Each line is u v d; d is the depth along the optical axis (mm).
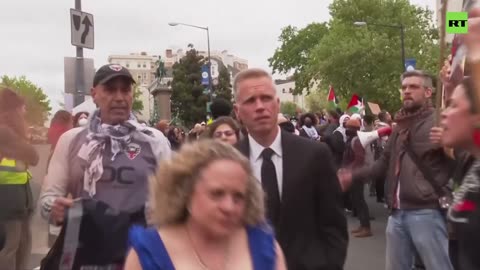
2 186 4516
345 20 61938
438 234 4570
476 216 2289
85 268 3117
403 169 4730
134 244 1998
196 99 61344
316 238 3141
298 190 3107
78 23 11328
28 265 4859
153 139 3633
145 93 118625
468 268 2311
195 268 1993
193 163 2064
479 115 2363
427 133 4586
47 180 3617
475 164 2402
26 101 4469
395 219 4871
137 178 3504
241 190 2066
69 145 3643
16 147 4406
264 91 3195
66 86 11883
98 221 3141
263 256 2113
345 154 9156
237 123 4867
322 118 23625
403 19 59688
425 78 4770
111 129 3586
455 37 3396
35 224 4809
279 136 3252
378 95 55156
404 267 4902
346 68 55219
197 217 2023
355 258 8336
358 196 9844
